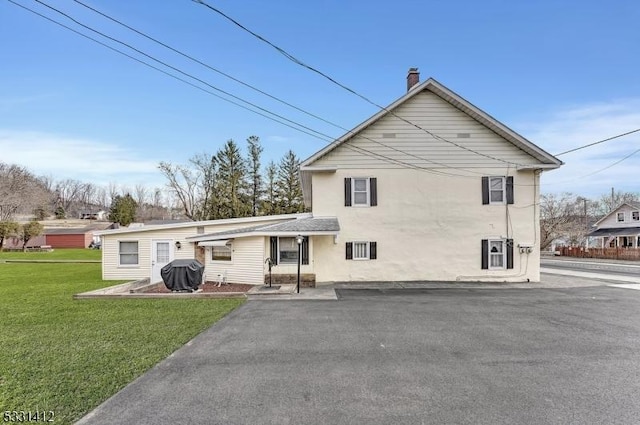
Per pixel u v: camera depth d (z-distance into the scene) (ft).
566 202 144.97
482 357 18.62
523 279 50.96
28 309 30.99
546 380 15.62
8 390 14.51
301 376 16.06
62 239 191.62
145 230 53.98
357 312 29.94
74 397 13.91
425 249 51.26
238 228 52.90
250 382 15.40
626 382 15.44
